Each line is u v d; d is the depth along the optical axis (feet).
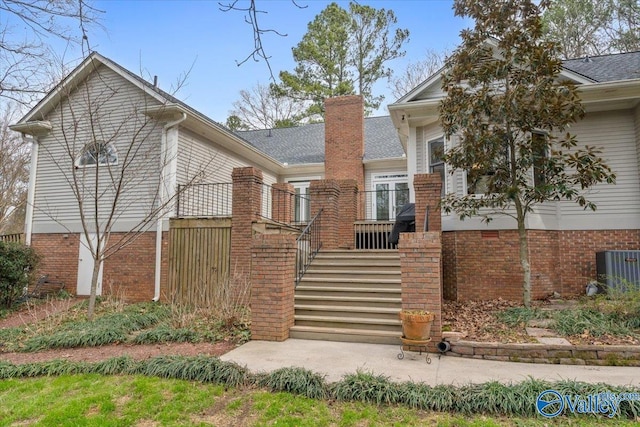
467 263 28.66
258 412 11.92
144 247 32.81
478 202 23.04
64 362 16.24
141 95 34.42
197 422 11.35
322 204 30.99
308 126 63.87
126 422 11.37
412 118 32.45
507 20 21.68
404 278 18.12
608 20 61.00
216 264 30.01
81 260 34.91
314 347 18.44
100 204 34.65
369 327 20.16
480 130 21.61
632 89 26.66
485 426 10.84
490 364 15.71
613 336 17.11
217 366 14.64
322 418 11.48
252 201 29.58
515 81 21.62
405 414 11.64
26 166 60.85
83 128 35.99
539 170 23.20
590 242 28.35
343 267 26.43
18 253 31.45
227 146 41.09
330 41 61.16
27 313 28.99
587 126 29.37
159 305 29.55
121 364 15.69
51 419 11.55
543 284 27.73
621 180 28.30
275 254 20.15
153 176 33.22
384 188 48.67
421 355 16.99
